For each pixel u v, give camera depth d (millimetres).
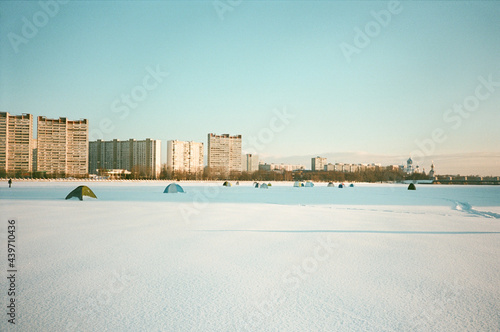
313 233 8477
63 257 5734
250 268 5105
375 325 3215
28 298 3826
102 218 11430
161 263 5367
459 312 3523
